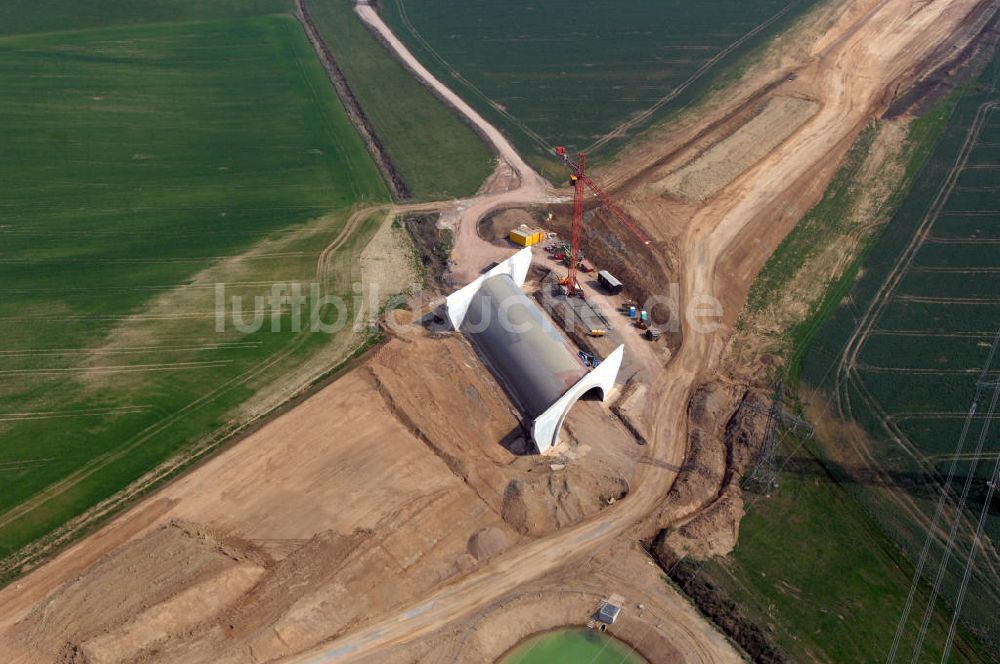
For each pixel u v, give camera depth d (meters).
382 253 76.50
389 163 93.00
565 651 43.22
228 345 63.97
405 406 57.06
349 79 114.06
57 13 127.31
